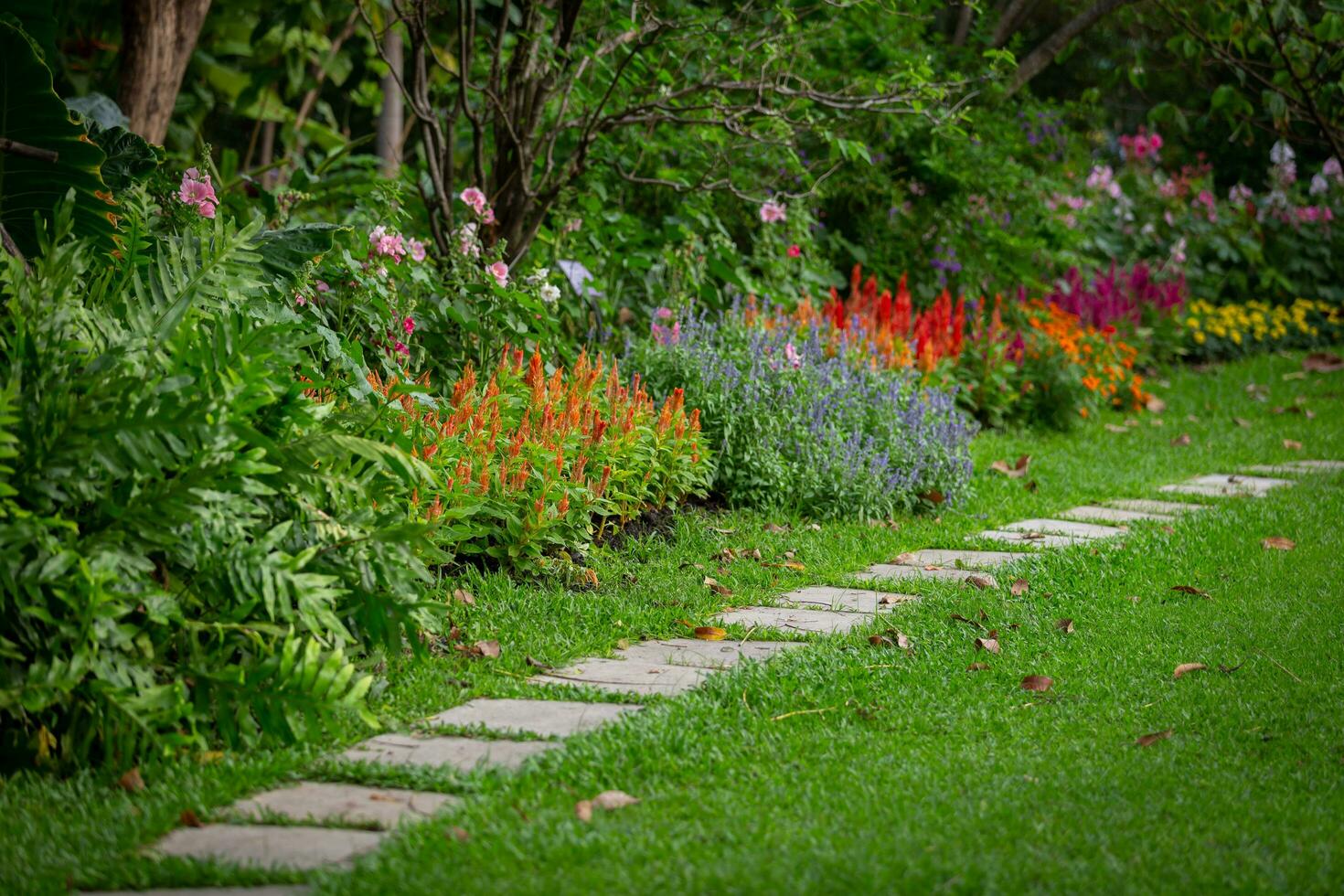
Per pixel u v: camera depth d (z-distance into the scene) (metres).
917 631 6.21
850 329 11.22
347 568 5.02
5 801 4.14
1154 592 7.12
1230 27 10.60
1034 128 16.41
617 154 11.46
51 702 4.34
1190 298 18.73
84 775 4.36
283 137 16.12
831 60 13.81
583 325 10.42
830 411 9.56
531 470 7.16
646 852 3.66
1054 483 10.59
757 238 12.80
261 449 4.70
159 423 4.47
